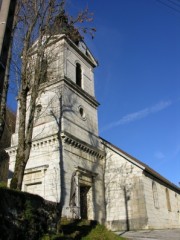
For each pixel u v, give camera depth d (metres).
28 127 13.06
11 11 5.66
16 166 12.10
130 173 25.19
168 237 16.89
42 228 10.08
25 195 9.56
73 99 24.80
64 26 16.84
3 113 9.59
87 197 23.08
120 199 24.67
